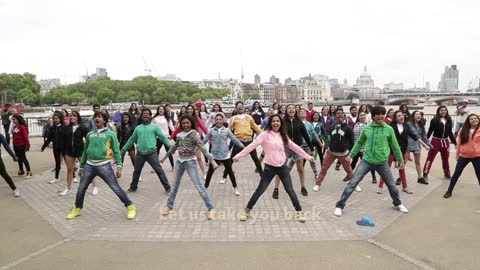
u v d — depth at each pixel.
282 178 6.16
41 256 4.84
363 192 8.14
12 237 5.51
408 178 9.52
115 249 5.04
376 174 9.95
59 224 6.08
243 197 7.69
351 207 6.98
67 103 108.06
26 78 102.06
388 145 6.60
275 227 5.87
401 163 6.83
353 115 11.59
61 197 7.81
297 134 7.87
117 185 6.37
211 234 5.57
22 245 5.21
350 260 4.68
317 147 10.65
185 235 5.54
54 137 9.09
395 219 6.27
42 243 5.28
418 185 8.73
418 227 5.86
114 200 7.51
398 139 7.93
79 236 5.54
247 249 5.01
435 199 7.48
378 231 5.70
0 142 7.80
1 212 6.75
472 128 7.38
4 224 6.09
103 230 5.77
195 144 6.41
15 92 98.44
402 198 7.58
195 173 6.42
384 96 137.62
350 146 8.26
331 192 8.16
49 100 105.12
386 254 4.86
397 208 6.77
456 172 7.55
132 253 4.91
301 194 7.96
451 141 9.36
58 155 9.17
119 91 121.19
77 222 6.17
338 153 8.16
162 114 10.52
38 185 8.93
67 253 4.92
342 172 10.45
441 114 9.05
